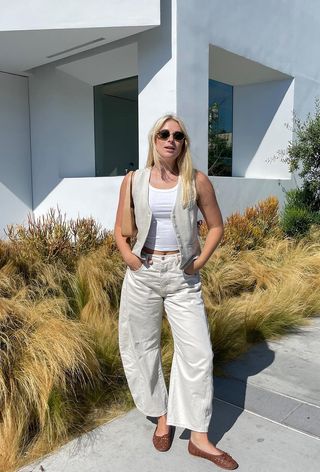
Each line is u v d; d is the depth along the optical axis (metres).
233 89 10.38
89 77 8.95
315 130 8.34
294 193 9.04
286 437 2.75
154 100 6.92
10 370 2.80
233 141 10.47
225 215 7.97
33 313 3.26
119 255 4.77
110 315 3.94
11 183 9.03
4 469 2.46
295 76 9.57
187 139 2.42
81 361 2.96
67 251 4.75
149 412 2.66
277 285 5.32
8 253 4.41
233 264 5.51
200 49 7.04
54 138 8.73
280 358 3.96
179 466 2.46
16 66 8.39
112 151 9.88
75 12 6.36
